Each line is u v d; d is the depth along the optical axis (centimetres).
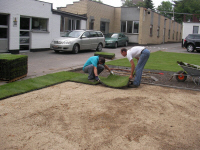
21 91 585
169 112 487
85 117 443
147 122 430
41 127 396
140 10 2519
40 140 352
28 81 682
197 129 410
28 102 519
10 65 649
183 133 392
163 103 543
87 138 361
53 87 654
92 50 1811
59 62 1108
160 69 964
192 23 2605
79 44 1516
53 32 1686
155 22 3008
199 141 367
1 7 1270
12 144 338
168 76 873
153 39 3016
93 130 389
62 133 376
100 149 331
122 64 1067
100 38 1731
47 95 576
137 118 446
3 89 587
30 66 962
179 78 781
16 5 1354
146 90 657
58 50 1466
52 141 349
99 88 657
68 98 557
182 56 1522
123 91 634
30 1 1452
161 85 719
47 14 1608
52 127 397
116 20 2669
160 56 1492
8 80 658
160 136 377
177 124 427
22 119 427
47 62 1093
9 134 368
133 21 2578
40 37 1576
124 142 353
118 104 522
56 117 440
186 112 491
